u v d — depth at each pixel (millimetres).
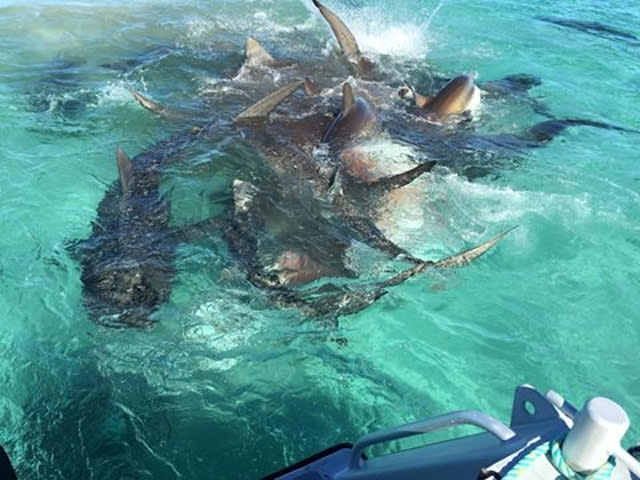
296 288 2713
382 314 2666
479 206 3426
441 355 2508
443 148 3953
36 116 4090
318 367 2402
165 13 6238
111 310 2549
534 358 2520
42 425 2086
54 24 5699
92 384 2256
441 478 1188
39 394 2201
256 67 4895
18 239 2980
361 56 5148
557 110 4828
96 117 4129
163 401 2211
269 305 2629
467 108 4422
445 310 2727
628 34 6648
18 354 2361
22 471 1923
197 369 2342
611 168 3959
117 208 3125
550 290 2893
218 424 2146
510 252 3111
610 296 2873
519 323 2691
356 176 3422
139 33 5637
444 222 3256
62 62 4922
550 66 5707
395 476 1325
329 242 2941
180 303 2592
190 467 2000
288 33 5938
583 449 911
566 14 7246
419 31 6340
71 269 2771
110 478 1939
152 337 2451
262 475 1993
